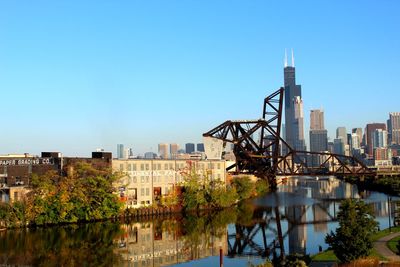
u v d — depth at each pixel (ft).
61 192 359.66
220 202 467.52
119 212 389.60
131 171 418.72
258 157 484.74
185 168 461.78
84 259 244.22
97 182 380.78
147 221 382.22
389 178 635.66
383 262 179.42
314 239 296.10
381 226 307.58
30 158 381.60
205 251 270.46
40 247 271.69
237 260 245.04
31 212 341.62
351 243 179.52
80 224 358.64
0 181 369.50
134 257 252.62
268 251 266.36
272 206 481.05
